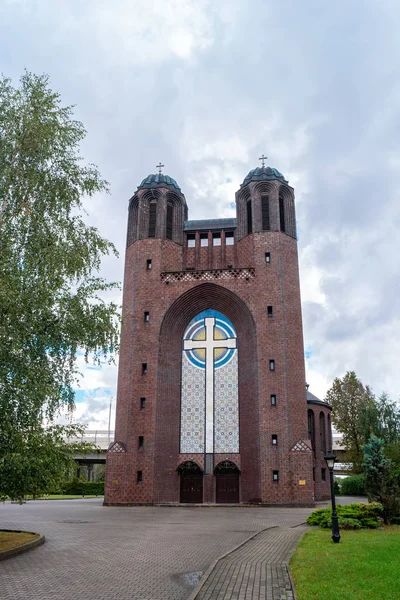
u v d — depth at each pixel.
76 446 17.38
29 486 15.34
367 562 12.41
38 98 21.41
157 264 44.22
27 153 20.45
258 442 38.19
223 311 43.94
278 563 13.36
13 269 17.42
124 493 38.19
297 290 42.78
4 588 10.84
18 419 15.73
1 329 15.53
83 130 22.44
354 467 61.12
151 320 42.62
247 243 44.69
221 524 23.98
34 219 19.89
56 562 13.86
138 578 11.97
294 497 36.41
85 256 20.53
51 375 17.42
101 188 22.52
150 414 39.69
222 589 10.73
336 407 63.44
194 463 40.34
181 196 47.59
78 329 18.67
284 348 39.94
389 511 21.83
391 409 52.28
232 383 42.22
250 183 45.91
